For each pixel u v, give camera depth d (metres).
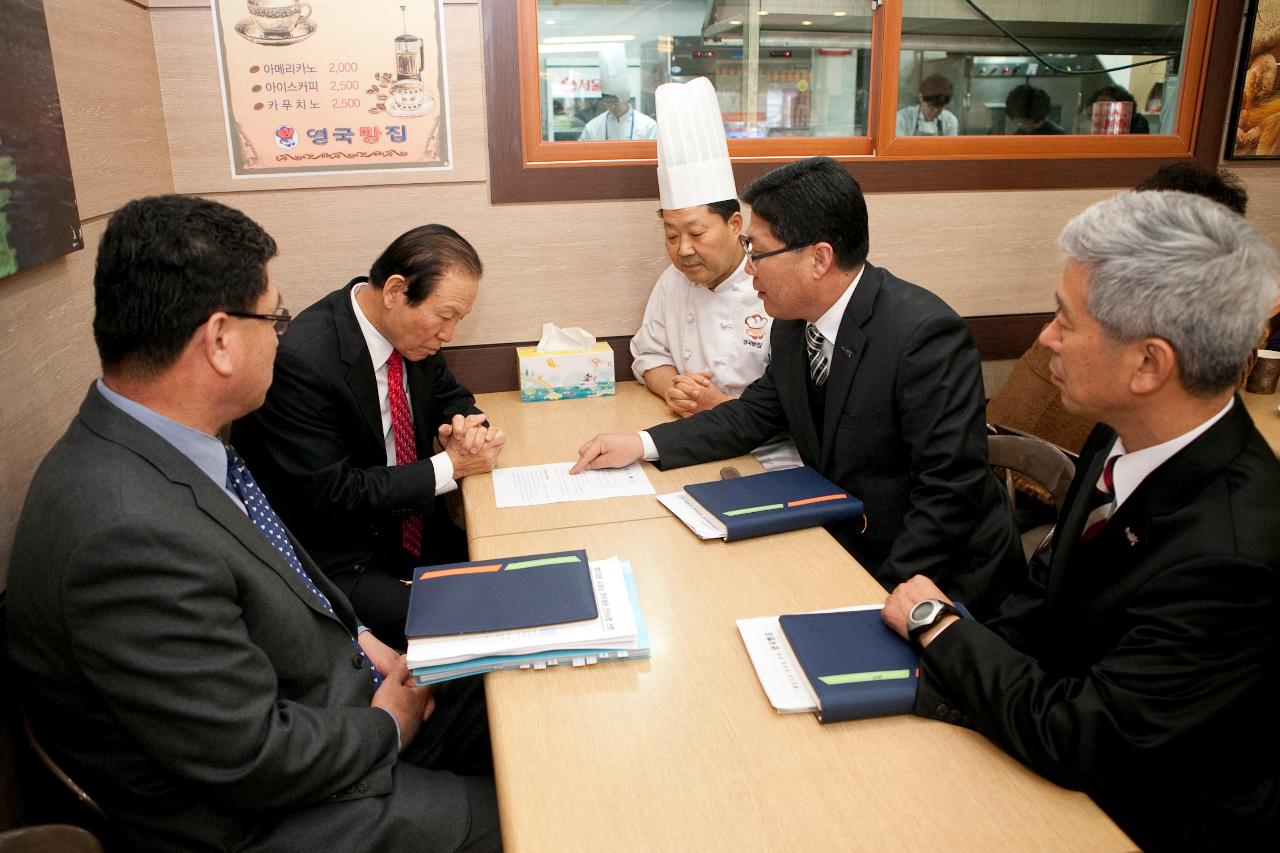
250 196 2.13
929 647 1.02
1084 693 0.90
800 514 1.46
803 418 1.74
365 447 1.79
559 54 2.23
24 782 1.17
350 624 1.35
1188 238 0.87
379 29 2.09
